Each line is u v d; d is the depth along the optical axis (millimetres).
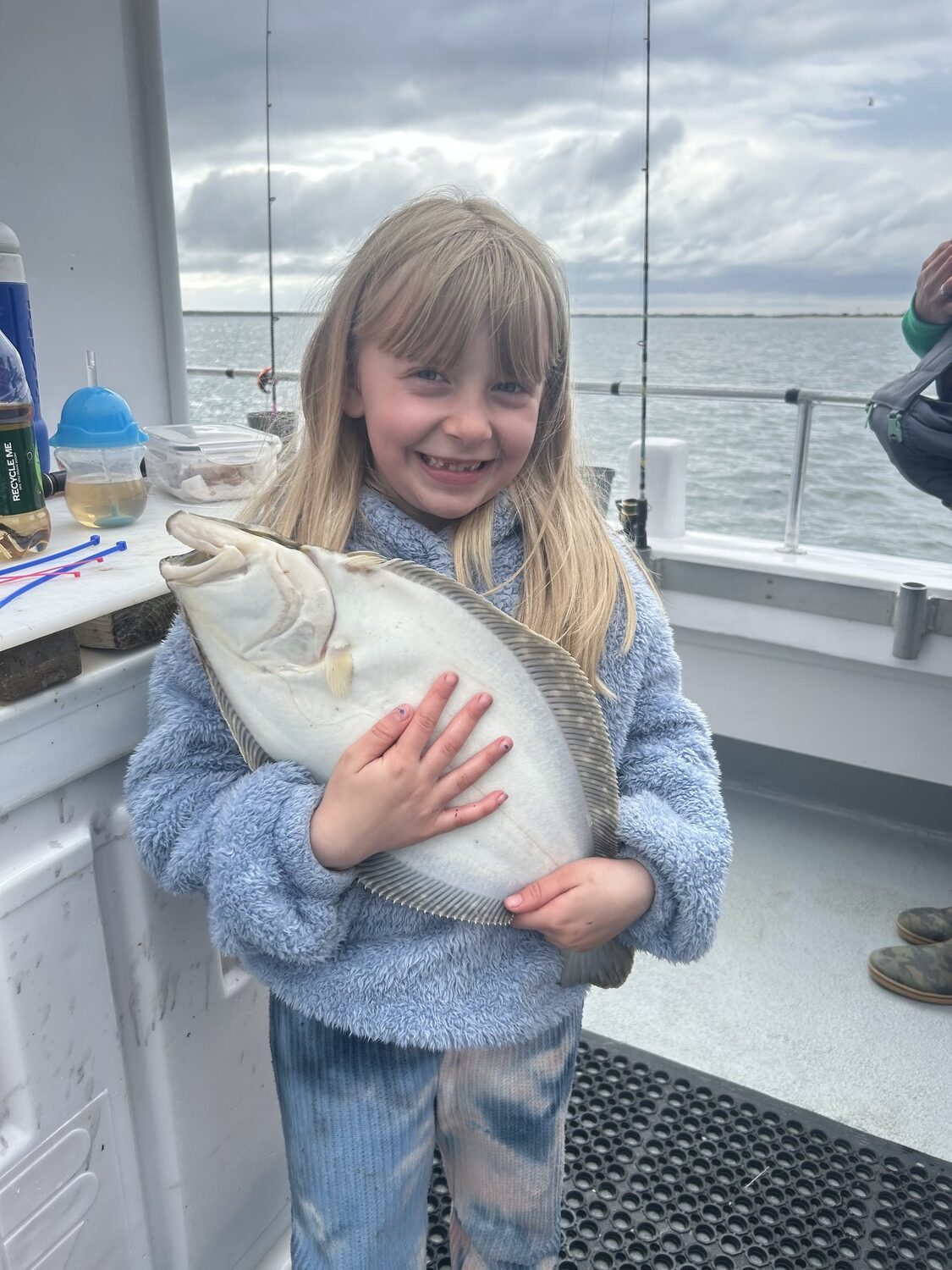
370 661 681
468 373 748
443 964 785
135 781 761
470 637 698
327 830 681
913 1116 1443
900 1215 1222
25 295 1166
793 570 2184
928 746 2184
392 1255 841
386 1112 809
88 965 782
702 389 2283
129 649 805
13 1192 741
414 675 690
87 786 776
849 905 1999
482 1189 936
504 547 872
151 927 857
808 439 2234
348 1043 804
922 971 1714
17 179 1437
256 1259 1110
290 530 840
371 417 791
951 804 2248
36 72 1425
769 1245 1172
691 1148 1322
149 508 1155
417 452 779
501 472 809
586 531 890
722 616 2307
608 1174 1273
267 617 655
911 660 2072
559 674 727
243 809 705
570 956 808
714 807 841
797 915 1963
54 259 1521
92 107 1526
